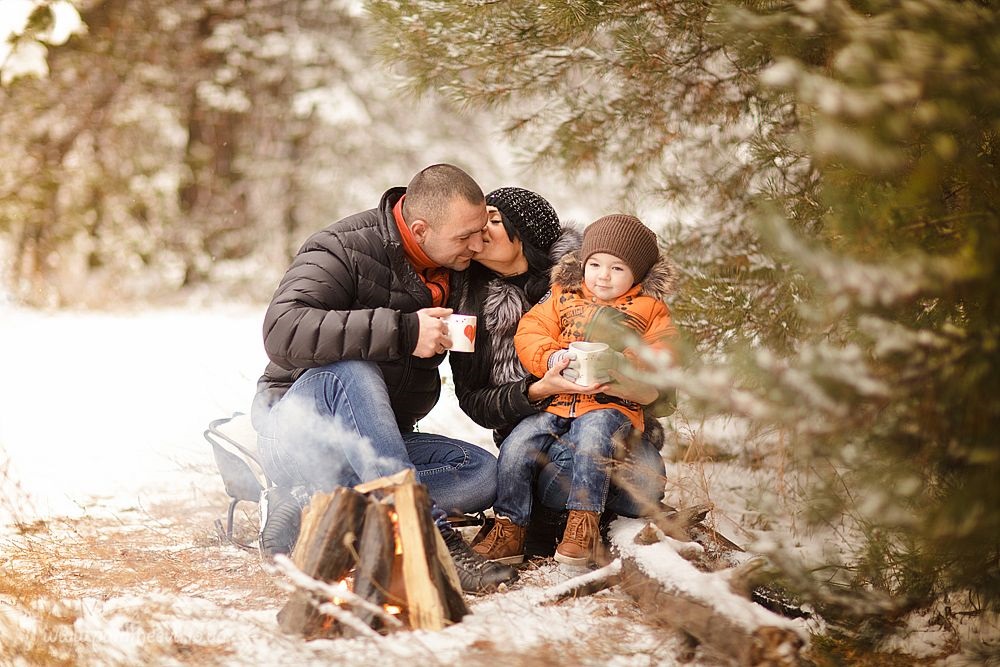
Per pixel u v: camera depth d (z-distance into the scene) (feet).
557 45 12.85
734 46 9.73
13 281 41.16
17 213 39.14
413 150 48.29
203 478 14.97
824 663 7.91
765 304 10.21
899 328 6.72
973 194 7.40
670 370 7.30
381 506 8.68
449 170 10.71
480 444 15.85
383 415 9.96
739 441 11.93
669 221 12.84
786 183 11.28
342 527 8.70
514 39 12.76
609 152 13.15
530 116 13.55
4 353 29.55
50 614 9.07
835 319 7.77
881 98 6.06
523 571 10.55
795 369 7.00
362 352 10.07
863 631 8.23
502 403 10.89
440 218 10.59
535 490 11.04
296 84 46.88
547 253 11.63
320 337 10.03
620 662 8.04
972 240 6.63
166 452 16.56
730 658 7.64
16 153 39.73
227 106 44.47
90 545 11.68
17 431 18.79
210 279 45.01
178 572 10.63
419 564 8.50
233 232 46.19
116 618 9.20
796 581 8.19
